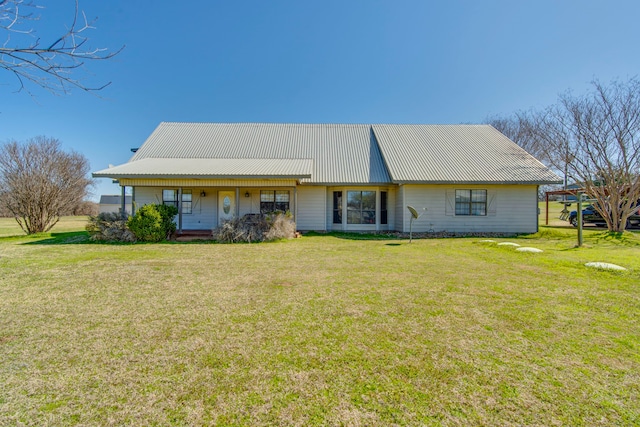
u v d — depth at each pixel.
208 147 17.92
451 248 10.73
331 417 2.28
